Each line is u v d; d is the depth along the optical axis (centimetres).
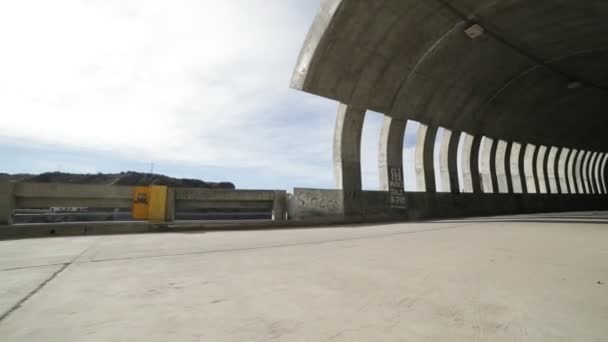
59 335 155
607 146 3666
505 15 1341
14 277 293
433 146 1917
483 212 2138
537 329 153
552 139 2930
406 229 927
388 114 1658
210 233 889
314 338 148
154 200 1116
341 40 1273
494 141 2389
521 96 2119
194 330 161
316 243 581
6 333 158
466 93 1875
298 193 1347
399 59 1460
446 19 1338
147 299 218
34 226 829
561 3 1252
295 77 1404
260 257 412
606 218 1211
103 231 919
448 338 145
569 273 278
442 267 317
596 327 154
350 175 1505
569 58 1745
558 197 2989
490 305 193
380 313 183
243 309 194
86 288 250
